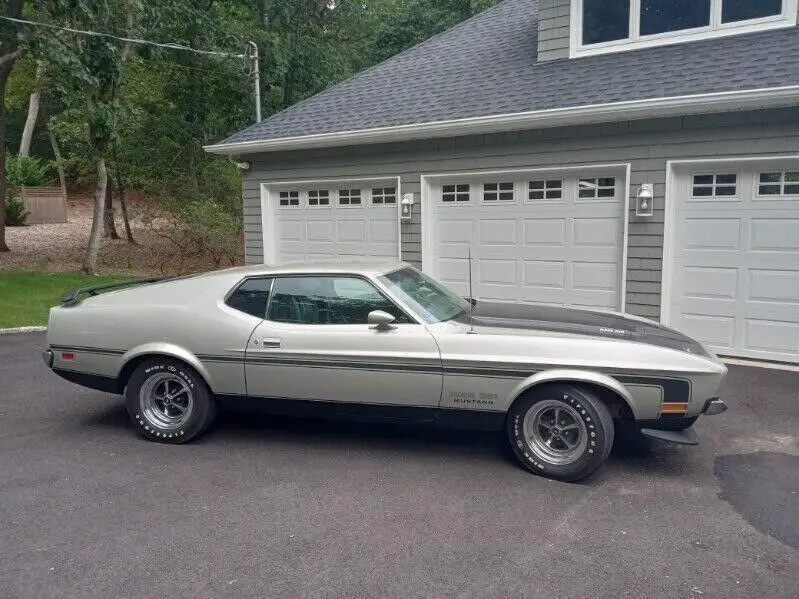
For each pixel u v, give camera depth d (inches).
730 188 286.5
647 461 179.5
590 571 123.2
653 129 295.9
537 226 336.5
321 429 208.2
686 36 331.0
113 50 502.9
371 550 131.2
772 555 129.0
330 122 393.7
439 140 354.3
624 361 160.9
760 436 198.1
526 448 169.2
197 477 168.7
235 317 186.2
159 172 716.0
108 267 622.2
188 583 119.4
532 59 385.1
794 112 265.1
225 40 652.7
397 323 176.9
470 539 135.6
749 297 287.6
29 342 342.6
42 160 1256.2
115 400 240.7
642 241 305.0
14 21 442.3
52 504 152.2
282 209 421.4
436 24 981.8
